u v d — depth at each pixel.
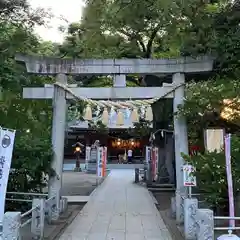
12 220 6.57
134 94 11.86
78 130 45.00
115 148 49.06
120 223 10.92
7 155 8.36
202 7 12.67
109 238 9.10
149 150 23.00
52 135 11.91
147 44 18.69
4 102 11.85
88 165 34.62
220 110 11.23
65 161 45.09
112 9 13.55
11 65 11.98
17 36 11.93
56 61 11.97
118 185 22.19
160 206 14.58
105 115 11.39
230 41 11.44
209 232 6.41
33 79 13.59
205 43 12.53
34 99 12.30
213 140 10.44
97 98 11.95
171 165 20.92
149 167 22.12
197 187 10.74
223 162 9.69
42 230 8.84
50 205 10.89
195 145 13.19
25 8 12.29
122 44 17.23
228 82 11.37
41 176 11.88
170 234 9.54
